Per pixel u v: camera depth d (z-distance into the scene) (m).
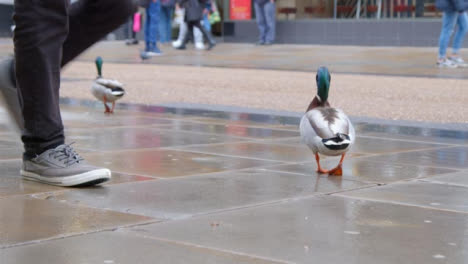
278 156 7.34
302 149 7.82
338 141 5.74
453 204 5.24
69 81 17.06
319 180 6.09
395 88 15.56
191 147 7.82
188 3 31.03
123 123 9.83
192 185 5.78
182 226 4.47
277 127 9.74
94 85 10.91
